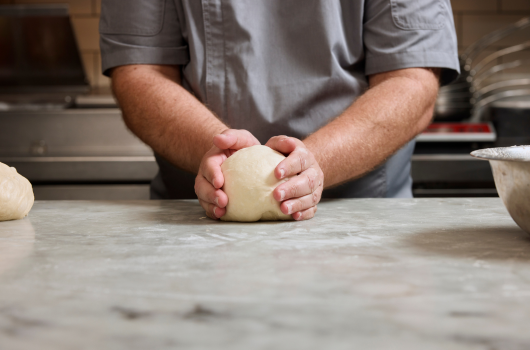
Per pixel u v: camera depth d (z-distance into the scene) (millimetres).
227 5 896
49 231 542
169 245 467
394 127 794
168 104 830
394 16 881
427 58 873
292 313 281
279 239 492
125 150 1682
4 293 319
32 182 1658
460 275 354
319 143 733
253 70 906
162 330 257
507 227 547
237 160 639
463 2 2170
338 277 352
